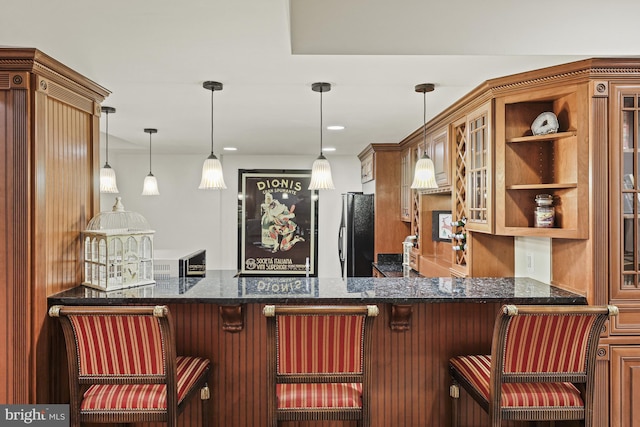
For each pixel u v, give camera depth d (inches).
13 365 71.9
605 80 77.5
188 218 223.5
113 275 82.4
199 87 95.9
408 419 85.7
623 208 78.0
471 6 76.5
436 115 124.1
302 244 232.1
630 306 77.3
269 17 61.2
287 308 61.5
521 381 65.7
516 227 88.7
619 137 77.5
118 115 126.0
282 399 65.2
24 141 71.6
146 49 72.9
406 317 82.4
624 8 76.3
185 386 69.1
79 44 70.4
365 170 210.4
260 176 230.4
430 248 154.1
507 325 63.9
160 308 61.4
